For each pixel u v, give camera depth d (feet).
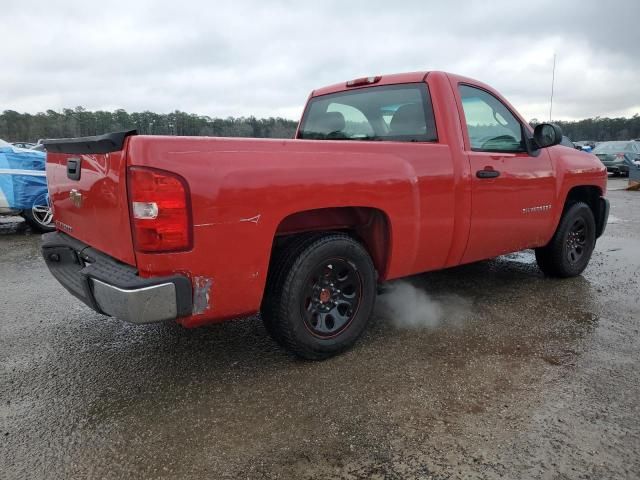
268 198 8.48
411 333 11.69
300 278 9.40
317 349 9.97
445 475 6.84
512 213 13.30
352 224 10.75
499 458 7.17
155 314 7.73
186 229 7.73
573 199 16.93
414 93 12.23
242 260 8.38
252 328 12.17
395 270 11.00
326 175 9.22
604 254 20.34
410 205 10.67
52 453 7.42
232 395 9.00
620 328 12.01
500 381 9.37
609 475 6.82
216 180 7.92
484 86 13.10
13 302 14.35
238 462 7.16
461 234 12.00
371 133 13.25
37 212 25.67
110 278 7.97
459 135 11.82
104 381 9.61
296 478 6.81
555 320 12.55
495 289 15.25
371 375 9.66
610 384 9.25
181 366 10.19
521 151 13.78
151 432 7.92
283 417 8.27
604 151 68.44
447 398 8.79
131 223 7.73
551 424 7.97
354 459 7.20
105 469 7.07
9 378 9.73
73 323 12.64
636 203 38.24
